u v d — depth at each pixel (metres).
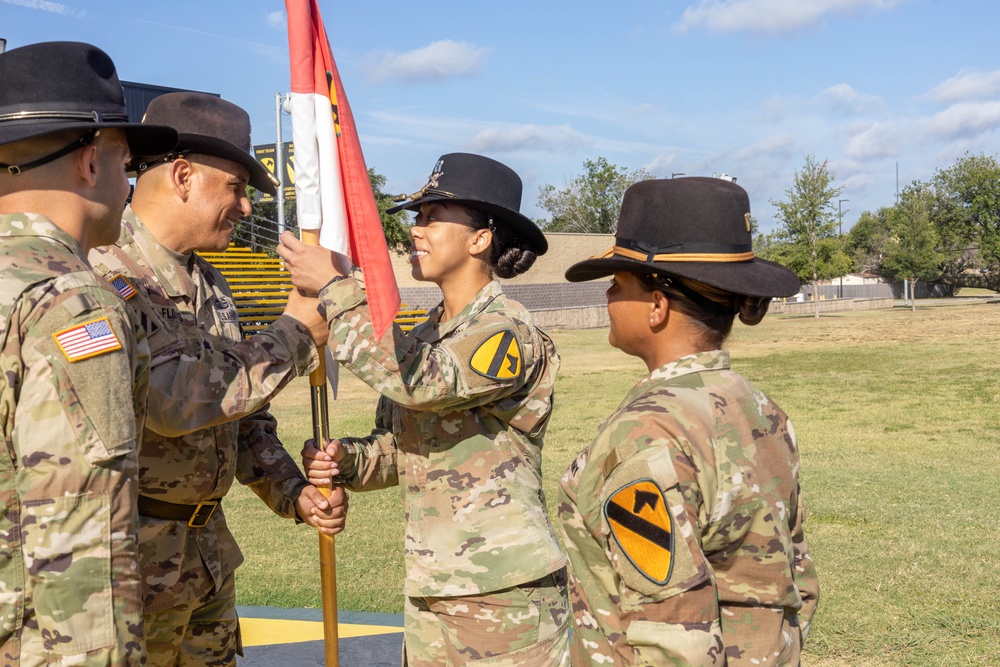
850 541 6.00
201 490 2.60
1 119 1.70
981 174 60.78
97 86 1.78
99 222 1.83
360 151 2.53
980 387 15.05
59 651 1.55
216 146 2.60
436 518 2.55
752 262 1.72
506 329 2.48
